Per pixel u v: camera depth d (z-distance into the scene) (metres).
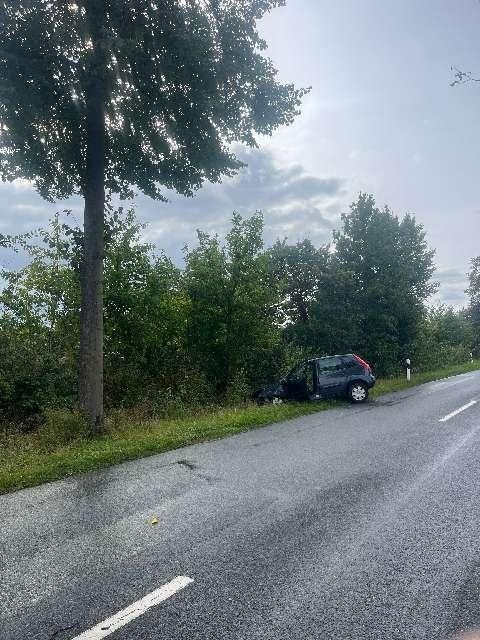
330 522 4.72
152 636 2.97
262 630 3.00
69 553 4.23
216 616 3.16
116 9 10.45
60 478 6.85
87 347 11.73
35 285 18.02
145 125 13.20
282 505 5.26
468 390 16.66
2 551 4.33
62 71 11.27
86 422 10.83
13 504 5.71
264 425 11.02
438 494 5.46
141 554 4.15
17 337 16.73
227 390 20.58
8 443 10.47
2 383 14.30
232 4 12.38
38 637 3.00
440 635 2.90
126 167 14.35
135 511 5.27
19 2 10.01
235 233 22.70
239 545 4.25
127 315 18.77
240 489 5.91
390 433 9.21
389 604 3.25
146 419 13.59
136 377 18.50
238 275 22.06
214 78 12.16
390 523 4.64
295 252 28.84
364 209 28.98
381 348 27.00
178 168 14.35
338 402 14.94
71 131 12.86
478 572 3.64
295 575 3.68
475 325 61.22
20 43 10.81
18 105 11.12
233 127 13.92
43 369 15.83
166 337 20.56
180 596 3.42
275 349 24.55
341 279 27.27
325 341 27.52
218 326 21.72
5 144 12.18
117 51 10.45
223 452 8.09
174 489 6.02
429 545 4.13
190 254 22.70
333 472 6.53
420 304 29.02
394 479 6.09
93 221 12.00
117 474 6.91
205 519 4.92
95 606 3.34
